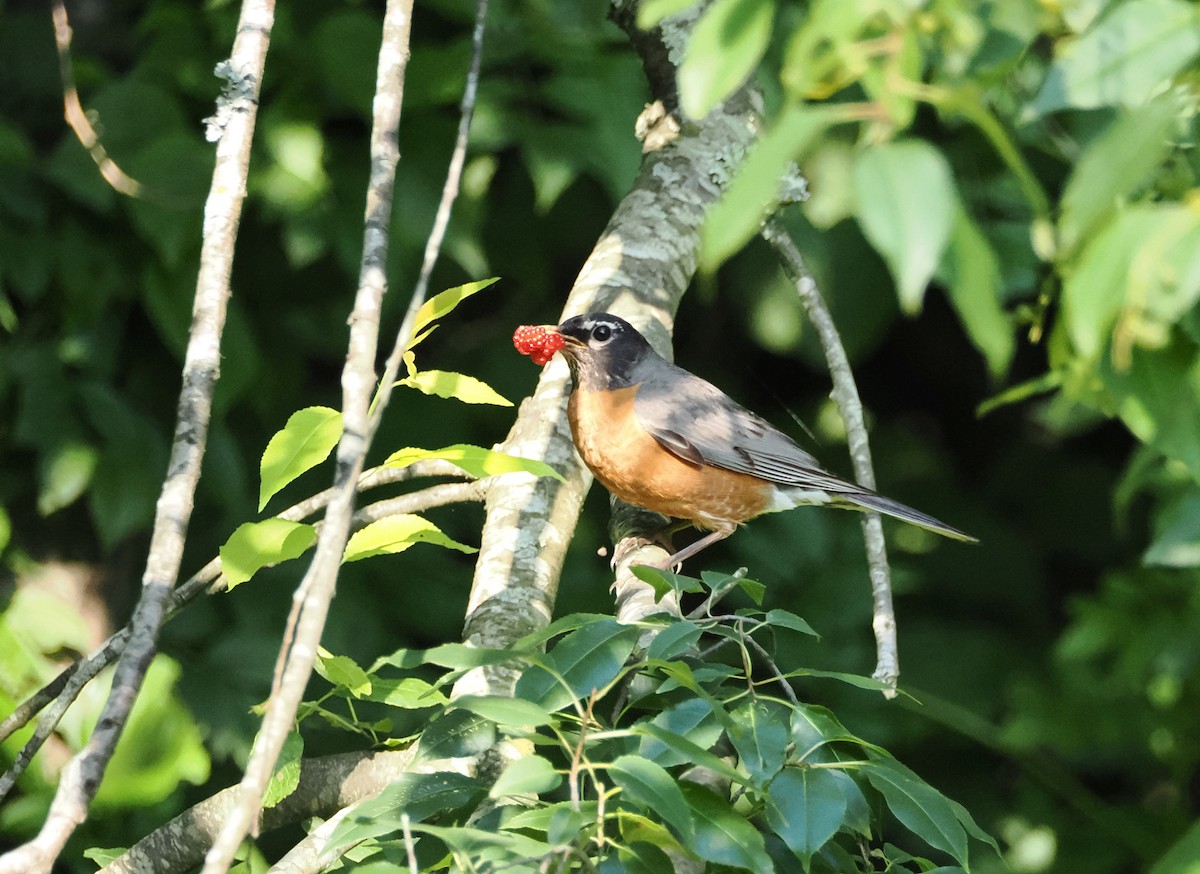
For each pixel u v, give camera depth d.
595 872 3.69
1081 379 3.96
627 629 4.26
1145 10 3.32
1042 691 12.54
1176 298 3.15
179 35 9.85
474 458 4.54
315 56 9.95
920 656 12.94
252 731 9.77
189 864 6.18
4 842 9.04
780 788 4.12
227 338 9.97
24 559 9.92
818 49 3.15
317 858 5.09
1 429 9.98
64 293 9.88
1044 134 7.89
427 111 10.12
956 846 4.13
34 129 10.25
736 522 8.76
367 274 4.33
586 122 10.26
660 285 8.20
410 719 10.05
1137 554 13.91
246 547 4.81
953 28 3.02
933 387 14.74
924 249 2.65
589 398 8.22
